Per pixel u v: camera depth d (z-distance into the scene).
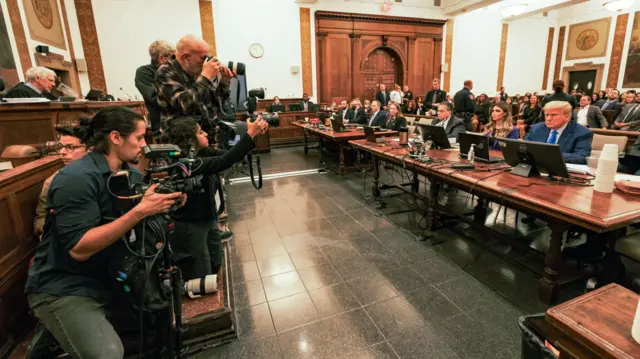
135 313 1.32
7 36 4.21
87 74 7.09
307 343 1.63
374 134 3.65
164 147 1.17
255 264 2.40
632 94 5.36
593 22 10.90
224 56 8.14
